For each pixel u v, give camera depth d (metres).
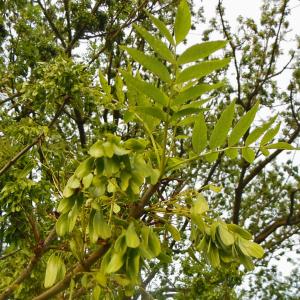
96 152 1.97
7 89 7.28
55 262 2.27
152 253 2.04
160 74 2.02
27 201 3.98
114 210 2.17
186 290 8.84
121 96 2.62
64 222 2.12
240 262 2.16
